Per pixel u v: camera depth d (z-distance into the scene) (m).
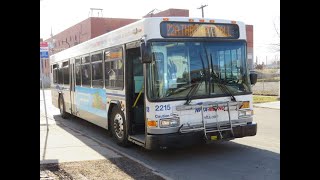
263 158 7.97
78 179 6.39
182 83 7.65
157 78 7.48
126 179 6.39
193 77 7.75
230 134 7.95
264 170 7.00
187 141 7.54
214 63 7.96
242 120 8.16
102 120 10.66
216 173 6.88
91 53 11.66
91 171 6.93
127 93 8.85
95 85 11.25
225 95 7.99
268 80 42.88
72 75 14.20
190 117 7.64
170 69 7.58
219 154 8.45
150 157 8.30
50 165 7.37
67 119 15.95
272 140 10.14
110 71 9.93
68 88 14.88
